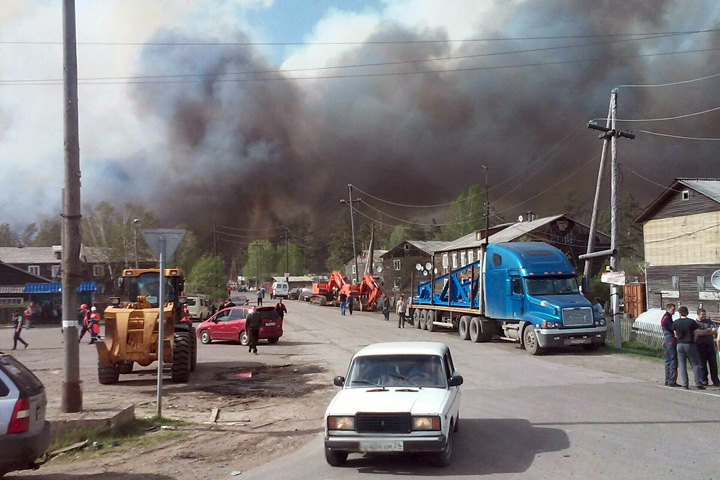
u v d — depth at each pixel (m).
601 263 54.75
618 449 8.09
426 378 8.47
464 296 29.55
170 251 11.44
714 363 13.94
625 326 24.81
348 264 95.94
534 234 53.31
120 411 10.38
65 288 10.63
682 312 13.76
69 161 10.75
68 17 10.79
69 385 10.46
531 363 19.02
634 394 12.77
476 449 8.37
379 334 31.92
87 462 8.36
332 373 18.14
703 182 37.06
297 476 7.42
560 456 7.84
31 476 7.66
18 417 6.75
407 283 67.06
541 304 22.16
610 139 26.61
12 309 52.31
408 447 7.26
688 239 36.69
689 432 9.02
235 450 9.05
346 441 7.38
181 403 13.28
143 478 7.54
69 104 10.77
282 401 13.57
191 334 18.16
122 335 15.89
